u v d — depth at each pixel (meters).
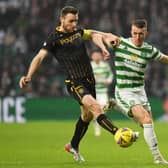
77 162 22.89
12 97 57.62
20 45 66.81
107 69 41.69
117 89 22.45
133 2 70.81
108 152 27.45
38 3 70.75
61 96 62.00
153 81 63.72
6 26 69.69
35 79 62.72
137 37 21.81
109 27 68.50
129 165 21.53
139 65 22.14
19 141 34.38
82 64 21.70
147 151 27.70
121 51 22.17
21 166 21.64
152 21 69.69
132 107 21.88
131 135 19.36
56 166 21.48
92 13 69.62
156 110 57.09
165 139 35.44
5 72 62.25
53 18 69.50
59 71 64.38
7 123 52.78
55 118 57.06
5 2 71.69
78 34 21.80
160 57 22.36
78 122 22.78
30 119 56.75
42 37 67.62
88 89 21.89
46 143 32.91
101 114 20.42
